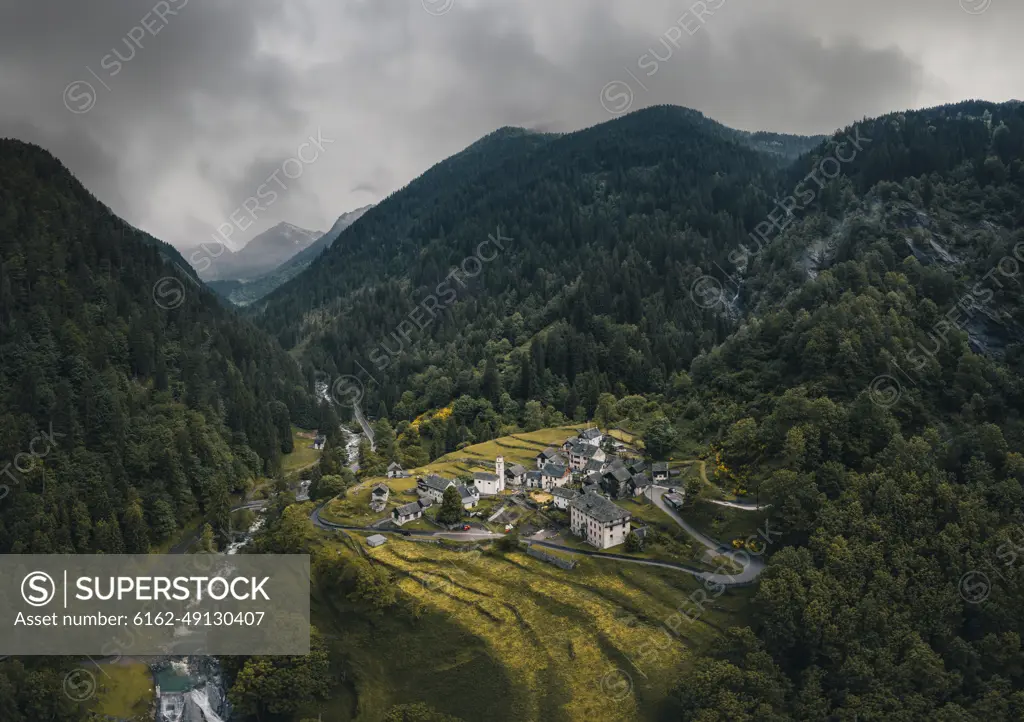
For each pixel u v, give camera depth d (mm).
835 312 169125
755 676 100875
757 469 144750
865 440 137250
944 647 106688
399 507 158500
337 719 115625
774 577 114500
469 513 159625
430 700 113188
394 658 122625
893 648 104500
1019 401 150375
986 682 101750
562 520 152750
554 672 111750
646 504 151125
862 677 101125
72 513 160625
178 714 123250
